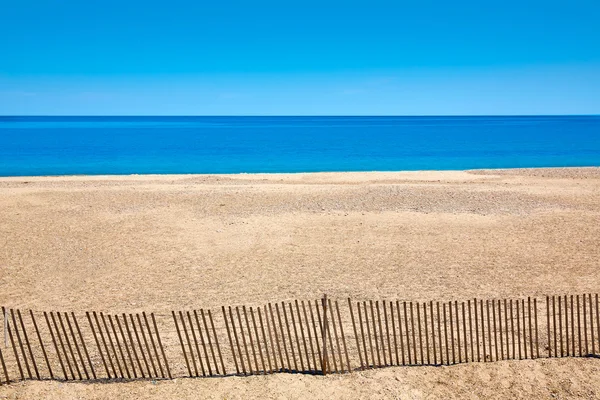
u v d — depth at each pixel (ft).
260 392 37.42
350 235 83.56
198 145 312.50
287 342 45.37
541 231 84.84
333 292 59.00
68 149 278.67
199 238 82.69
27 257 73.05
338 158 231.91
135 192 120.26
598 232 83.61
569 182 136.87
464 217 94.73
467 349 43.47
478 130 514.68
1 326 49.37
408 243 78.89
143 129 571.28
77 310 54.29
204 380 38.88
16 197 112.88
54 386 37.96
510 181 140.15
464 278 63.16
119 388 37.88
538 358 41.78
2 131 500.74
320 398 36.78
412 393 37.32
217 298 57.52
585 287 59.62
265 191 121.80
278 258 72.33
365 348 40.01
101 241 81.00
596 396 36.73
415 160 222.48
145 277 65.00
